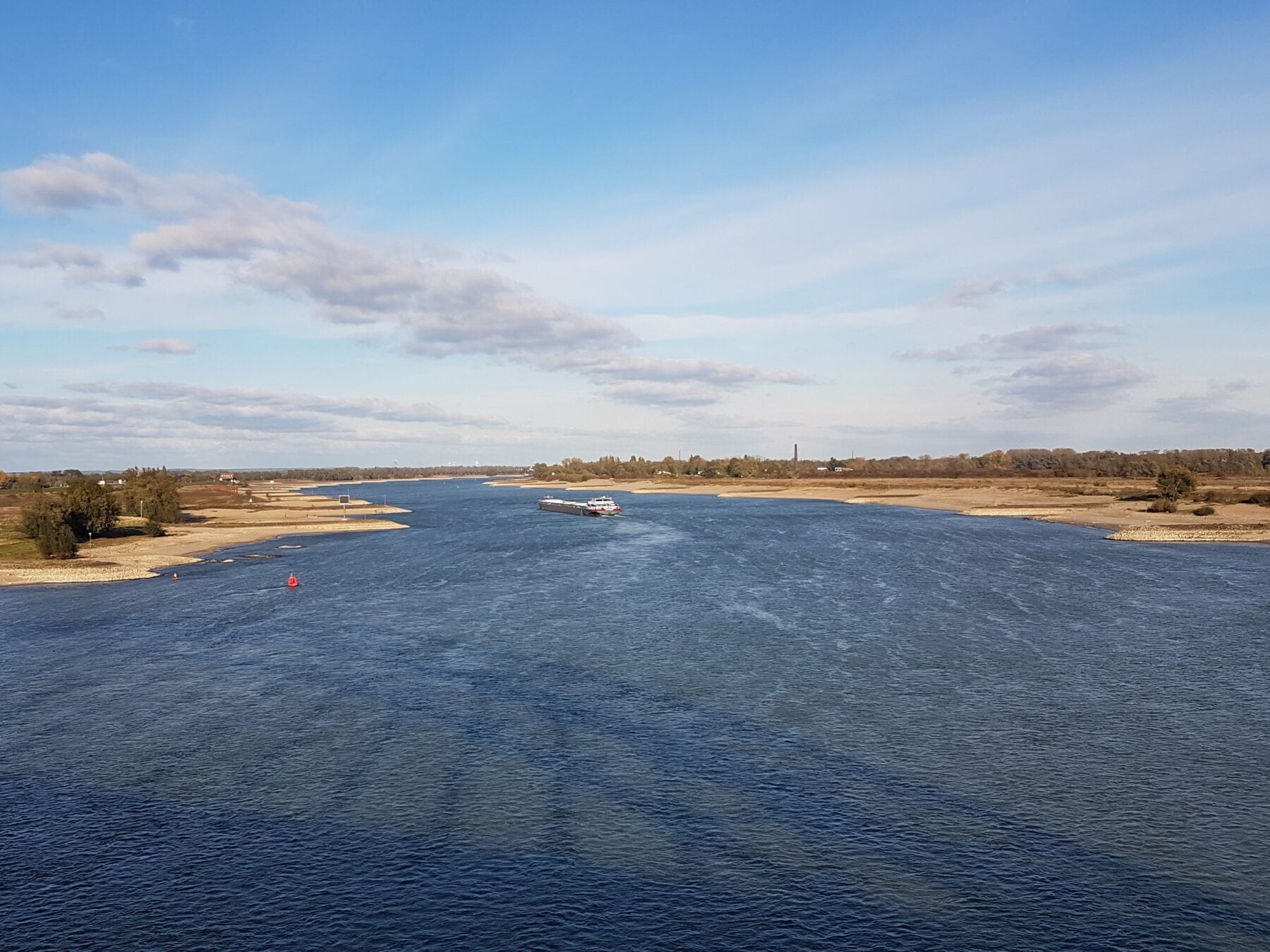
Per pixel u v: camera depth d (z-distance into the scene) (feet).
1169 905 72.84
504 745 110.42
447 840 84.58
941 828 86.58
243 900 74.33
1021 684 135.33
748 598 210.59
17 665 152.76
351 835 85.92
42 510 348.79
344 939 68.49
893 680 138.10
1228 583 229.45
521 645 164.04
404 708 126.41
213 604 214.90
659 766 103.19
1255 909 72.18
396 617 193.88
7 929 70.28
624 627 178.40
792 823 87.97
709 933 69.05
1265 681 136.46
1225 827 86.43
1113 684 135.13
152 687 138.21
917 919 70.79
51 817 90.68
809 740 111.34
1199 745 108.68
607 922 70.54
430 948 67.21
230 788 97.45
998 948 66.90
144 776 101.09
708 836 85.35
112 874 78.95
